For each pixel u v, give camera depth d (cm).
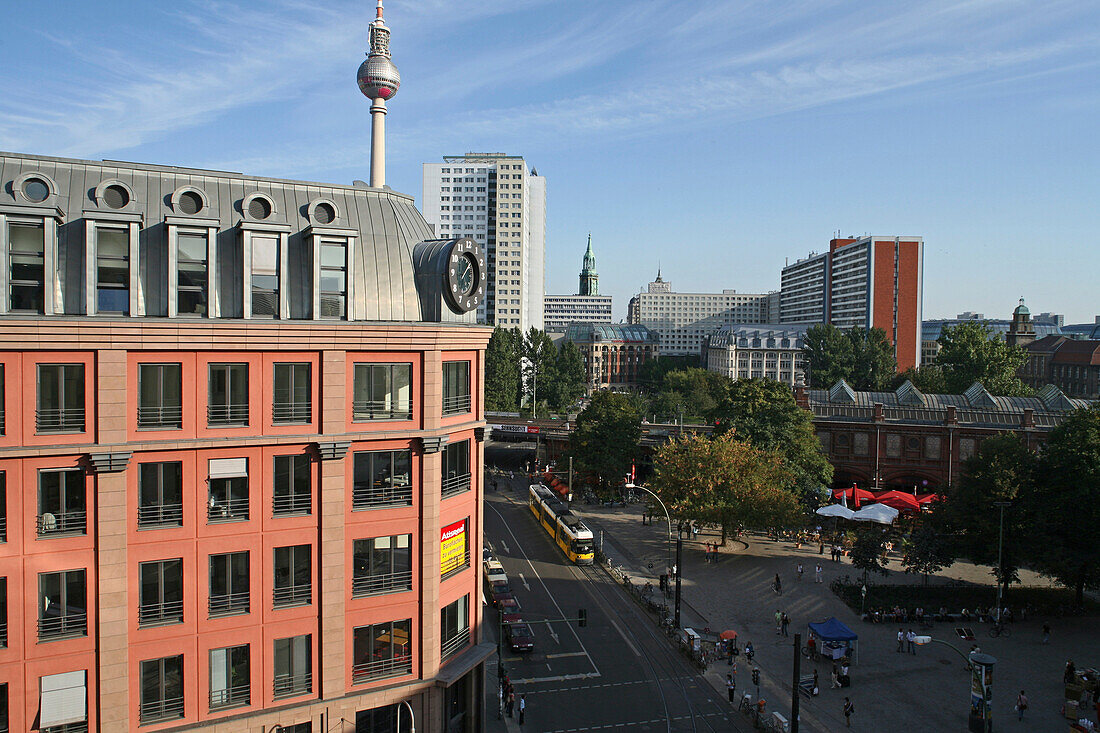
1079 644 5269
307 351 3078
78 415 2712
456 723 3581
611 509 9444
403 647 3328
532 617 5756
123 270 2862
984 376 13025
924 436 9425
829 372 17550
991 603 6031
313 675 3133
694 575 6812
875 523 8288
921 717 4222
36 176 2853
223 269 3059
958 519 6125
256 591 3011
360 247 3375
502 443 14062
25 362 2628
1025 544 5728
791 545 7750
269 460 3036
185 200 3130
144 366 2827
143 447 2780
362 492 3234
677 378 19088
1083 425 6003
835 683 4656
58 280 2767
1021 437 9050
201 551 2914
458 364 3581
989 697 3712
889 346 17688
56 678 2694
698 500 7088
